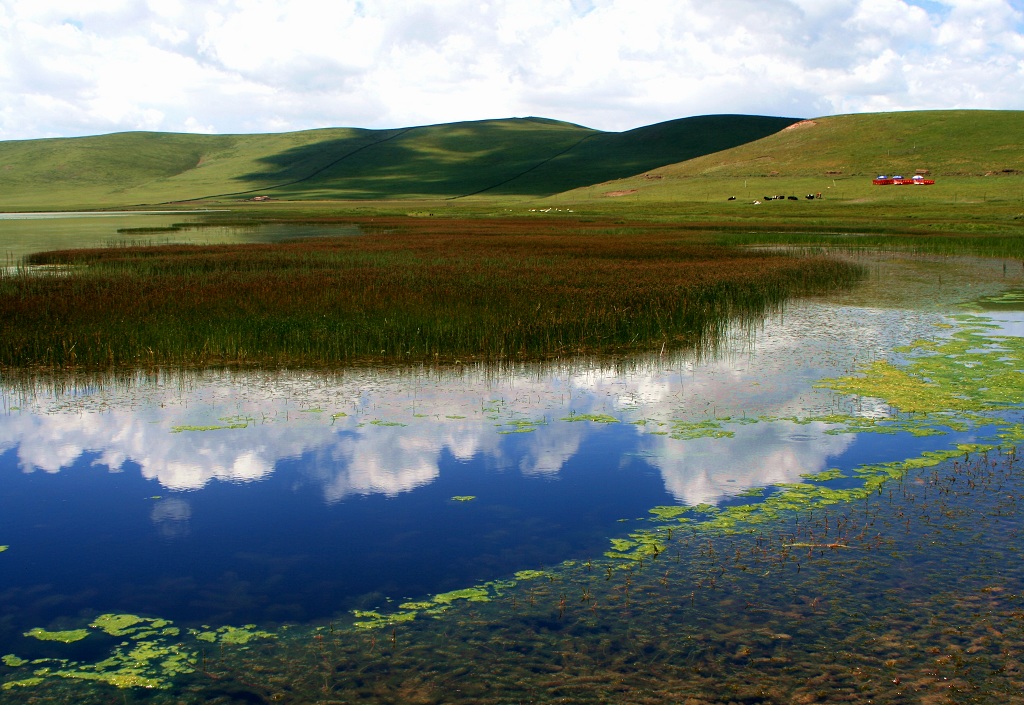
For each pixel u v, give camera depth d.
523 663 6.07
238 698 5.72
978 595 6.86
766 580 7.24
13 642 6.52
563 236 50.62
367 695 5.73
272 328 17.66
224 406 13.41
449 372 15.82
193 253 35.91
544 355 17.19
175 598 7.21
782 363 16.30
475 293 21.64
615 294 21.95
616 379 15.18
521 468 10.42
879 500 9.03
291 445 11.39
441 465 10.58
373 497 9.50
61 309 19.30
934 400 13.26
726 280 25.52
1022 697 5.55
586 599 7.00
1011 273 32.22
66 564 7.89
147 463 10.67
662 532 8.38
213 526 8.73
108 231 62.84
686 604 6.86
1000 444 10.92
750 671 5.90
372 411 13.11
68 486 9.90
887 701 5.53
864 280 29.97
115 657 6.29
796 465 10.34
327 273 25.98
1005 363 15.96
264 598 7.17
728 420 12.41
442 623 6.67
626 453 10.95
